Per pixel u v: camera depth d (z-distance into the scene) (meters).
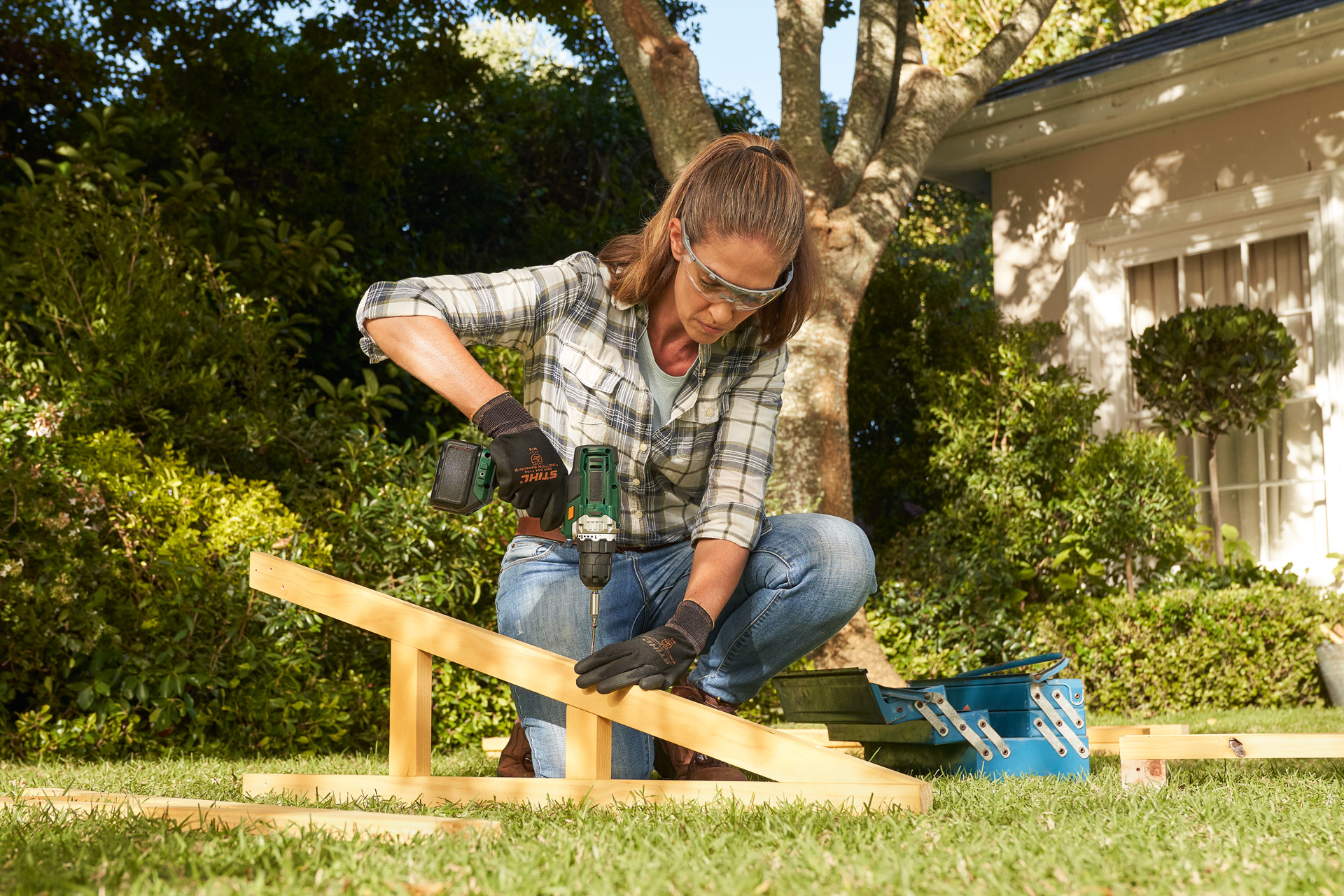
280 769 3.11
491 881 1.12
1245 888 1.09
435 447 5.24
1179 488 6.45
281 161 7.79
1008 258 8.20
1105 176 7.75
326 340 7.00
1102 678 6.16
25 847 1.29
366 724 4.64
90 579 3.95
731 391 2.26
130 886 1.10
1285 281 7.12
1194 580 6.62
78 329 4.76
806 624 2.23
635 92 6.05
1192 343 6.57
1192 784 2.18
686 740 1.85
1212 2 13.94
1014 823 1.53
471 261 8.72
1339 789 1.97
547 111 9.48
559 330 2.18
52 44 6.93
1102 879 1.13
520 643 1.99
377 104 7.95
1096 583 6.67
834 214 5.95
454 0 7.88
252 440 4.84
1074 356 7.80
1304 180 6.90
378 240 7.98
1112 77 7.27
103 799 1.79
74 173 5.36
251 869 1.19
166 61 7.56
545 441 1.81
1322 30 6.44
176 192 5.68
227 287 5.34
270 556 2.21
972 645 6.29
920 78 6.56
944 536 6.71
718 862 1.22
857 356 7.85
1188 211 7.36
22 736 3.84
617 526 1.89
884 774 1.73
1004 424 7.02
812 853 1.24
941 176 8.51
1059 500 6.70
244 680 4.24
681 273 1.97
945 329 7.68
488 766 3.09
